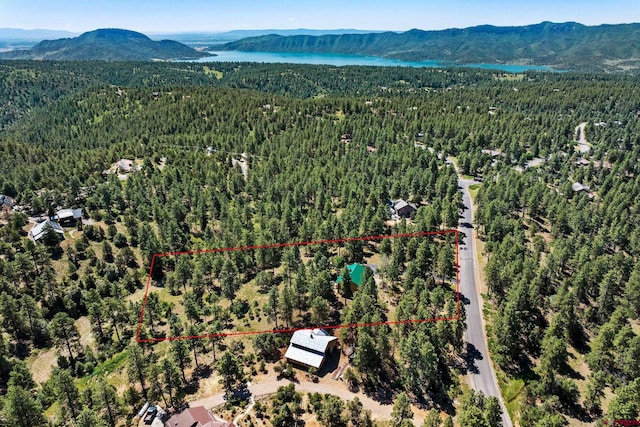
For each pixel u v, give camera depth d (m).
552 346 76.25
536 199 151.25
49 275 100.75
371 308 86.50
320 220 135.50
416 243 115.38
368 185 170.50
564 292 94.56
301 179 177.25
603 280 97.25
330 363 79.81
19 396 61.41
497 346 82.81
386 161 197.25
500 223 128.12
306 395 72.31
